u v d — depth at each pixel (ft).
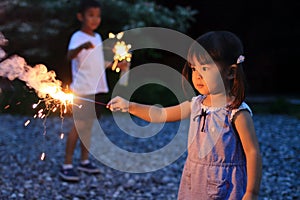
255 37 35.94
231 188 7.11
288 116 26.78
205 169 7.23
